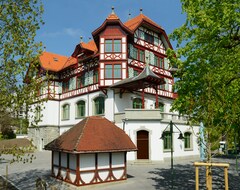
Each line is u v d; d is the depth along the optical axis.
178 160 25.33
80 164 13.44
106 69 27.42
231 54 11.09
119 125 24.12
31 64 9.91
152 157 22.61
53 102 35.47
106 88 27.25
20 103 9.40
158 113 23.22
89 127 14.68
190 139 27.58
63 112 35.19
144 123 23.06
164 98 32.34
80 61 30.94
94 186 13.67
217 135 9.10
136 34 29.95
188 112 9.57
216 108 8.79
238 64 10.47
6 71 9.33
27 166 21.36
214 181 15.12
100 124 15.32
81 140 13.60
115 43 27.70
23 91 9.63
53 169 16.08
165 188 13.28
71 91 33.59
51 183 14.84
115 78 27.11
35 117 10.21
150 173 17.75
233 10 10.29
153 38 32.28
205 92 9.34
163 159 23.50
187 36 12.27
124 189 13.27
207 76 9.46
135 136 22.83
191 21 11.80
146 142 23.12
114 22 27.48
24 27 9.89
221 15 10.82
